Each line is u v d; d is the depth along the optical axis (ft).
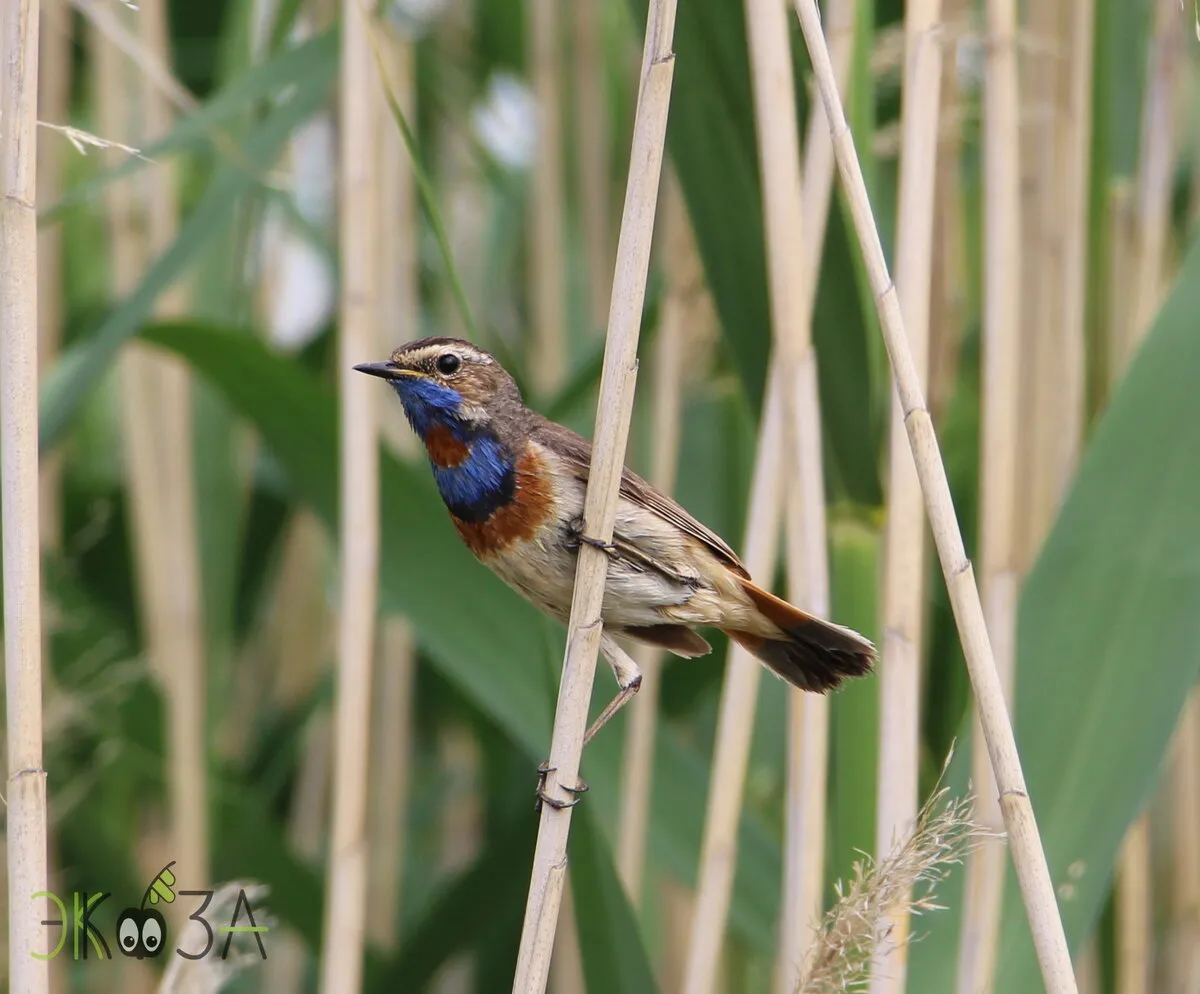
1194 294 26.48
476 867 32.65
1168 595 25.26
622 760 33.45
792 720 25.67
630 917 24.45
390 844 41.73
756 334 26.71
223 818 36.04
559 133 41.73
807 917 24.72
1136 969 29.91
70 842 37.55
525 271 47.32
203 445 39.75
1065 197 30.55
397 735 42.04
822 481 25.00
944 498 19.58
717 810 26.18
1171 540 25.52
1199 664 24.72
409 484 30.91
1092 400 32.35
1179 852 35.68
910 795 23.99
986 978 23.94
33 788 20.31
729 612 25.08
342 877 27.63
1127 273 32.76
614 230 44.73
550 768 20.80
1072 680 25.34
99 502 43.16
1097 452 26.32
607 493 20.93
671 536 25.07
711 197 25.50
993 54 26.76
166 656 36.52
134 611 44.39
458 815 48.29
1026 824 18.90
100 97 38.91
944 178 30.14
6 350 20.76
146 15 38.47
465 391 25.61
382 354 39.06
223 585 39.70
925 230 24.64
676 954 39.37
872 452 25.98
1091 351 32.24
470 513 25.79
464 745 49.08
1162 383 26.25
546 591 25.71
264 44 32.50
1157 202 32.19
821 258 25.21
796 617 24.38
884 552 26.43
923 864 18.42
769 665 25.94
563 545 25.08
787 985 24.71
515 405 25.90
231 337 30.30
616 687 33.14
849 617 26.48
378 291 38.96
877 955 18.60
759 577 25.72
